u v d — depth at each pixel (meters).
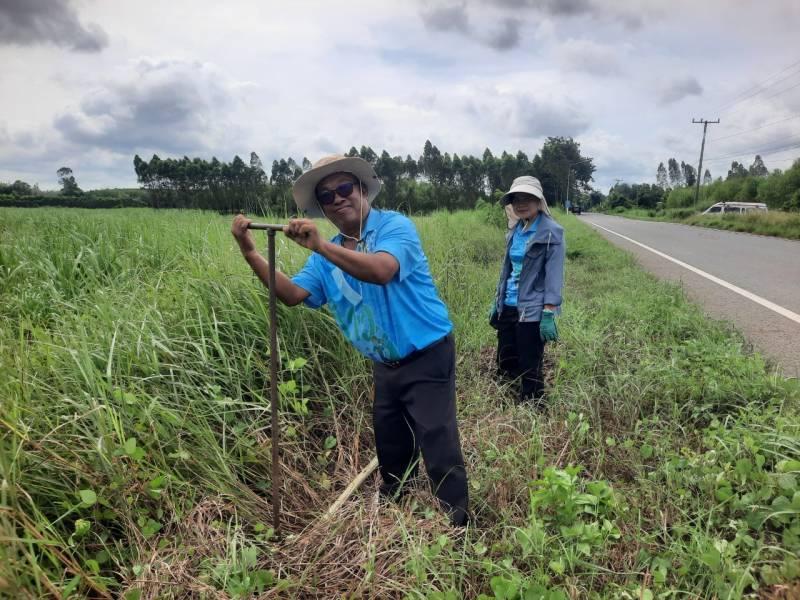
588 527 2.18
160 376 2.72
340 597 2.04
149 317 3.14
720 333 4.94
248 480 2.77
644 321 5.38
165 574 2.04
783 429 2.92
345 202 2.35
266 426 3.01
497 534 2.42
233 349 3.28
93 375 2.47
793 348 4.96
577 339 4.74
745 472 2.52
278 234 4.74
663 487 2.62
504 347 4.30
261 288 3.69
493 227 14.99
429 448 2.41
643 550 2.16
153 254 5.14
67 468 2.23
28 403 2.38
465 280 6.28
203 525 2.33
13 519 1.87
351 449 3.15
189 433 2.65
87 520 2.21
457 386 4.03
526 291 3.85
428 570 2.09
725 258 12.67
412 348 2.39
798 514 2.22
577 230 22.14
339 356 3.70
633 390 3.68
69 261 4.75
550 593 1.86
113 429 2.38
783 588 1.88
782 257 12.77
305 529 2.44
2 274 4.54
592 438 3.20
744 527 2.22
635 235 22.19
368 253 2.19
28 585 1.75
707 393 3.55
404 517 2.42
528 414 3.53
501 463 2.91
